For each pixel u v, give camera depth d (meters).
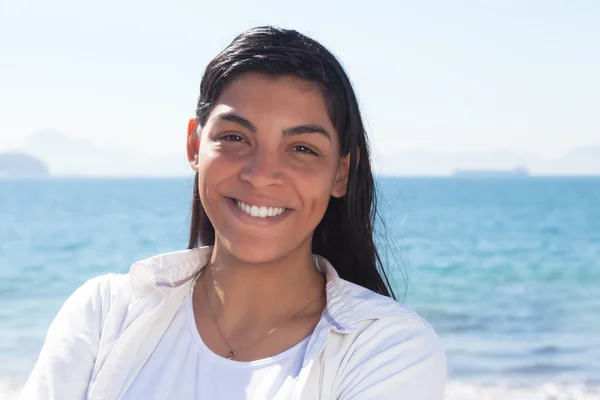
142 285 2.32
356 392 2.06
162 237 32.19
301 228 2.21
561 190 82.50
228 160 2.16
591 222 38.25
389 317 2.16
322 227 2.63
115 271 23.44
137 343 2.20
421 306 16.47
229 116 2.16
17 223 39.09
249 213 2.17
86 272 23.00
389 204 3.23
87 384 2.18
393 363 2.10
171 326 2.27
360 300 2.20
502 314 15.56
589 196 66.00
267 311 2.25
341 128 2.28
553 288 18.91
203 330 2.25
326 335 2.11
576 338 13.20
